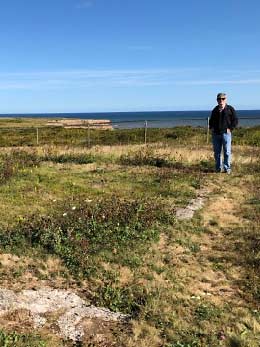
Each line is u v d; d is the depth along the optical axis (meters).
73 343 2.83
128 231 4.47
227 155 7.27
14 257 3.95
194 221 4.93
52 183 6.60
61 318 3.09
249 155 9.07
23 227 4.54
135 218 4.77
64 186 6.43
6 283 3.50
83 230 4.48
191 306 3.27
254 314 3.21
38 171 7.45
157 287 3.49
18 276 3.62
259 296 3.44
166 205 5.41
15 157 8.86
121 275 3.69
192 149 9.94
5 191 6.06
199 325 3.05
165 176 7.04
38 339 2.81
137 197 5.82
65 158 8.83
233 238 4.49
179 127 18.14
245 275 3.76
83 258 3.93
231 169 7.61
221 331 2.99
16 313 3.10
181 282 3.60
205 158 8.51
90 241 4.29
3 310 3.13
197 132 15.18
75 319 3.09
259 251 4.16
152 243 4.31
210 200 5.75
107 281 3.60
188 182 6.68
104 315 3.16
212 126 7.30
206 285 3.59
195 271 3.80
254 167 7.74
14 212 5.14
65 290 3.46
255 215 5.12
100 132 18.22
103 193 6.08
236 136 13.60
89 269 3.77
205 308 3.23
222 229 4.75
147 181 6.76
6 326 2.95
